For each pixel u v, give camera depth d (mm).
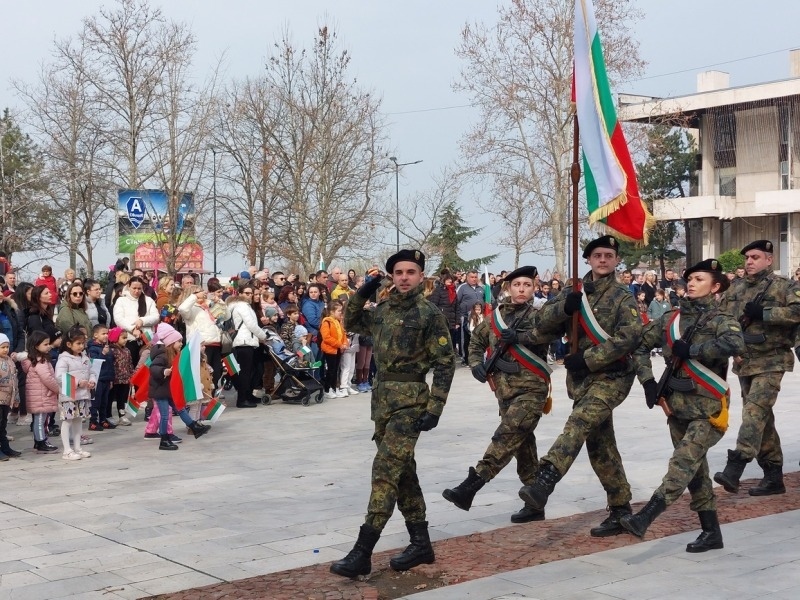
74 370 10867
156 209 28875
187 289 14586
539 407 6906
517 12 34656
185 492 8781
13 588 5930
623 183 7398
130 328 13742
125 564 6430
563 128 35406
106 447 11469
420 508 6211
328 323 15898
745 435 8062
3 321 11953
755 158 46031
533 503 6266
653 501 6227
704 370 6512
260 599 5609
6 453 10672
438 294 21266
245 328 14906
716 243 48156
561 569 6062
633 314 6609
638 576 5902
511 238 40594
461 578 5973
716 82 49281
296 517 7742
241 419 13820
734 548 6570
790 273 44938
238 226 32562
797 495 8453
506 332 6973
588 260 6891
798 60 47938
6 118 38062
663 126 39875
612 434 6965
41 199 33281
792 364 8406
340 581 5934
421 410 5988
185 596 5711
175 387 11500
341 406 15258
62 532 7305
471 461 10211
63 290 14836
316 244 31922
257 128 31922
